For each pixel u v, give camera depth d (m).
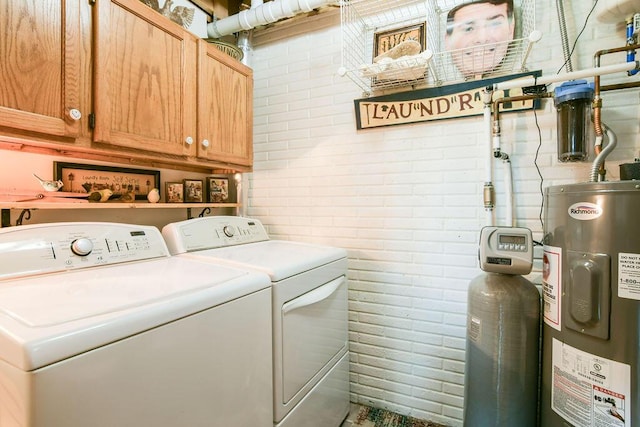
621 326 1.05
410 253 1.95
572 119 1.45
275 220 2.34
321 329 1.55
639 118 1.48
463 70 1.75
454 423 1.85
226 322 0.98
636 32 1.41
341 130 2.12
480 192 1.78
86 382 0.64
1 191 1.19
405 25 1.92
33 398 0.57
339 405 1.77
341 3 1.86
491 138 1.69
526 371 1.36
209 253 1.55
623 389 1.05
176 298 0.85
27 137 1.07
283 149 2.30
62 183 1.40
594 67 1.50
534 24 1.62
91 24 1.21
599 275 1.09
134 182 1.79
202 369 0.90
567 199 1.20
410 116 1.91
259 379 1.12
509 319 1.36
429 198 1.89
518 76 1.66
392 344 2.01
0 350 0.61
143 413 0.74
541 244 1.63
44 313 0.70
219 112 1.85
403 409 1.98
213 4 2.23
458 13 1.75
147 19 1.41
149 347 0.76
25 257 1.02
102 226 1.28
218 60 1.84
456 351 1.85
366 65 1.70
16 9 1.00
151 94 1.43
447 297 1.86
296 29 2.24
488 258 1.37
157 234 1.46
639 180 1.06
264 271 1.21
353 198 2.09
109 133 1.26
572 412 1.18
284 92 2.29
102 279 1.02
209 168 2.27
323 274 1.58
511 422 1.36
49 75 1.09
